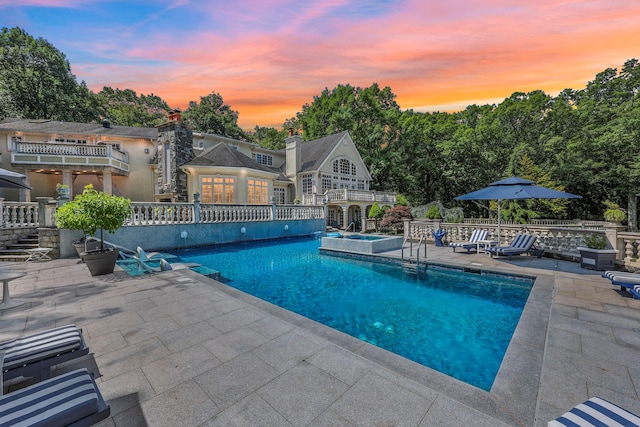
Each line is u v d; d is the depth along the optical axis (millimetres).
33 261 9344
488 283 7930
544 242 10359
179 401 2566
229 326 4230
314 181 26094
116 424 2289
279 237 17484
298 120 54000
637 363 3104
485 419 2295
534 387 2729
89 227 7422
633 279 5293
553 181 29422
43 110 31609
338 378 2895
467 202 41469
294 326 4223
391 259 10195
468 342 4719
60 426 1718
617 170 28500
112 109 47406
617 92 34438
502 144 35031
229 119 52500
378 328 5297
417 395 2613
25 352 2572
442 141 39188
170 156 18953
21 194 19094
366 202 25906
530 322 4262
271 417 2350
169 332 4023
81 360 3268
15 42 33469
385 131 37219
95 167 19469
